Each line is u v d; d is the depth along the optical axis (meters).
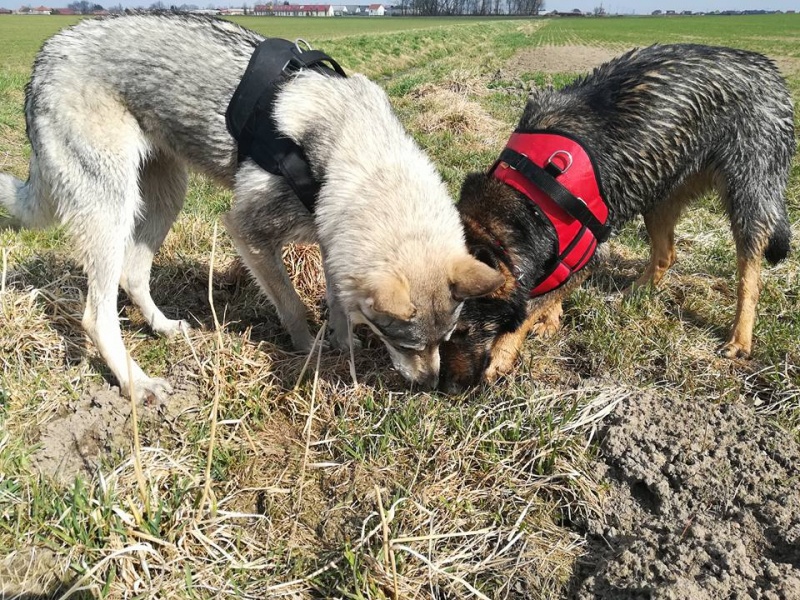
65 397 0.91
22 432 0.84
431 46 8.58
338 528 0.77
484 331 0.97
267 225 0.98
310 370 1.03
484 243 0.93
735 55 1.12
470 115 2.91
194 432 0.87
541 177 0.93
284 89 0.93
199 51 0.96
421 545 0.74
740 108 1.09
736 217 1.12
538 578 0.72
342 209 0.90
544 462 0.86
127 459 0.81
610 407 0.94
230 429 0.91
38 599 0.65
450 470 0.85
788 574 0.68
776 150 1.10
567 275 1.00
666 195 1.16
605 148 1.01
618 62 1.13
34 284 1.14
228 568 0.70
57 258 1.24
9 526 0.70
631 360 1.09
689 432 0.89
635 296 1.24
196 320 1.15
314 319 1.22
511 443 0.89
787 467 0.84
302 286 1.29
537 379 1.06
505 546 0.75
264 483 0.83
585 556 0.76
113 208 0.94
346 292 0.90
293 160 0.92
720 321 1.22
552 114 1.04
